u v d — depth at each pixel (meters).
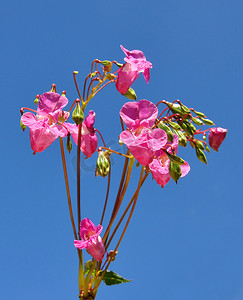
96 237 0.59
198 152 0.62
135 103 0.58
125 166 0.62
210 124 0.64
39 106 0.59
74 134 0.61
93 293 0.61
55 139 0.59
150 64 0.61
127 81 0.61
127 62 0.61
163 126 0.58
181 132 0.60
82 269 0.61
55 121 0.59
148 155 0.57
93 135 0.61
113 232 0.62
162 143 0.56
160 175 0.60
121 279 0.62
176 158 0.57
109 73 0.61
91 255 0.59
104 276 0.62
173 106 0.62
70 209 0.61
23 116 0.59
